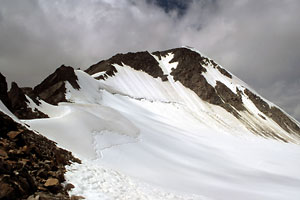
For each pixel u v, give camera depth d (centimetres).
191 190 1775
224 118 9756
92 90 6844
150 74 12494
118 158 2250
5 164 766
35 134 1502
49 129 2147
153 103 9206
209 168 2994
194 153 3775
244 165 3816
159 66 13538
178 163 2825
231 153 4603
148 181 1731
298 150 7094
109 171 1455
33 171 885
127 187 1230
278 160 4631
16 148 998
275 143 8069
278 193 2191
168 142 3953
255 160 4334
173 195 1375
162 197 1247
